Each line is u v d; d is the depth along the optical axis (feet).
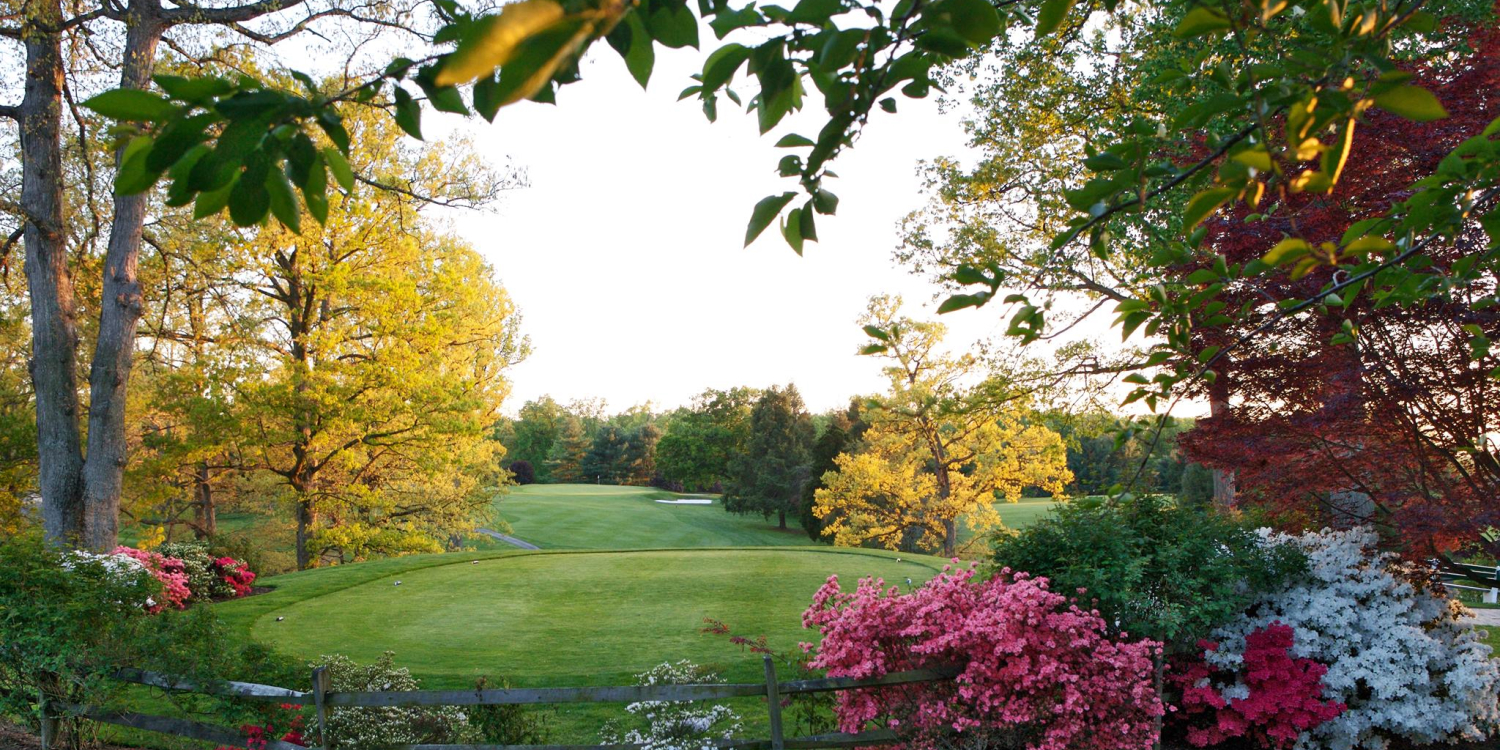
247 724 16.49
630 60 3.19
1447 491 16.72
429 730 18.17
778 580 39.83
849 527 87.81
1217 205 3.86
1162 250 6.98
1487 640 26.03
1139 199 5.42
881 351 6.51
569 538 118.11
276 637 29.63
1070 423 36.50
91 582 18.37
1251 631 18.99
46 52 34.42
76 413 35.78
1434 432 16.98
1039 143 41.93
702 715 20.52
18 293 47.03
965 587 17.74
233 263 51.78
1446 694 19.20
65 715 17.19
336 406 54.24
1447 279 7.14
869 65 4.06
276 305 60.70
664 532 129.08
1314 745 18.34
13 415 54.85
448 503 70.03
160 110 2.74
